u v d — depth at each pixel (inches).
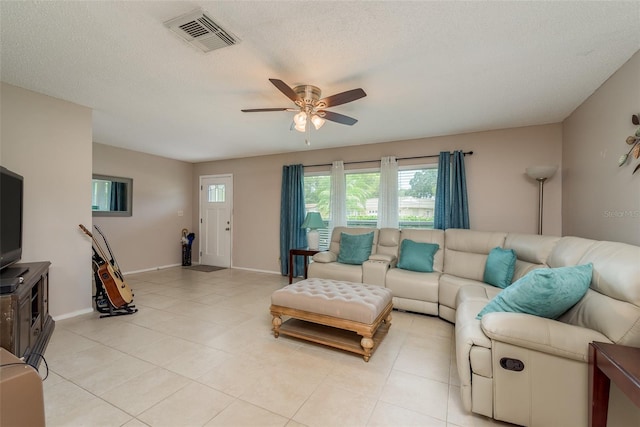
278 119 137.4
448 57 82.3
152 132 159.9
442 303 121.9
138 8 62.7
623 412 52.1
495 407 60.7
